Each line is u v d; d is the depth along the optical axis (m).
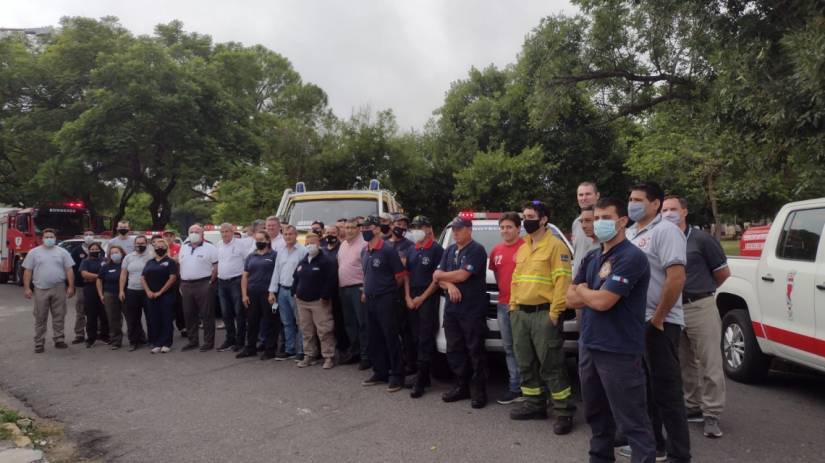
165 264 8.33
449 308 5.48
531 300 4.79
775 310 5.55
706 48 11.99
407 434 4.68
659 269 3.90
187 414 5.32
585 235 4.72
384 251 5.99
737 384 6.12
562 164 22.41
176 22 29.00
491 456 4.20
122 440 4.70
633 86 16.27
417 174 24.59
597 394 3.58
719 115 9.45
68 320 11.59
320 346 7.76
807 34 7.09
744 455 4.18
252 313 7.77
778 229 5.71
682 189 19.97
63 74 23.38
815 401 5.50
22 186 25.09
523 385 5.00
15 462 4.22
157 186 26.19
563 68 16.20
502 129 25.11
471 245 5.39
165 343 8.31
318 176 23.39
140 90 20.36
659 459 4.10
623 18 15.15
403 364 6.09
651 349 3.85
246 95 28.62
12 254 20.67
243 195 24.30
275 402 5.64
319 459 4.19
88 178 22.89
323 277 7.03
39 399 5.97
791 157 9.13
